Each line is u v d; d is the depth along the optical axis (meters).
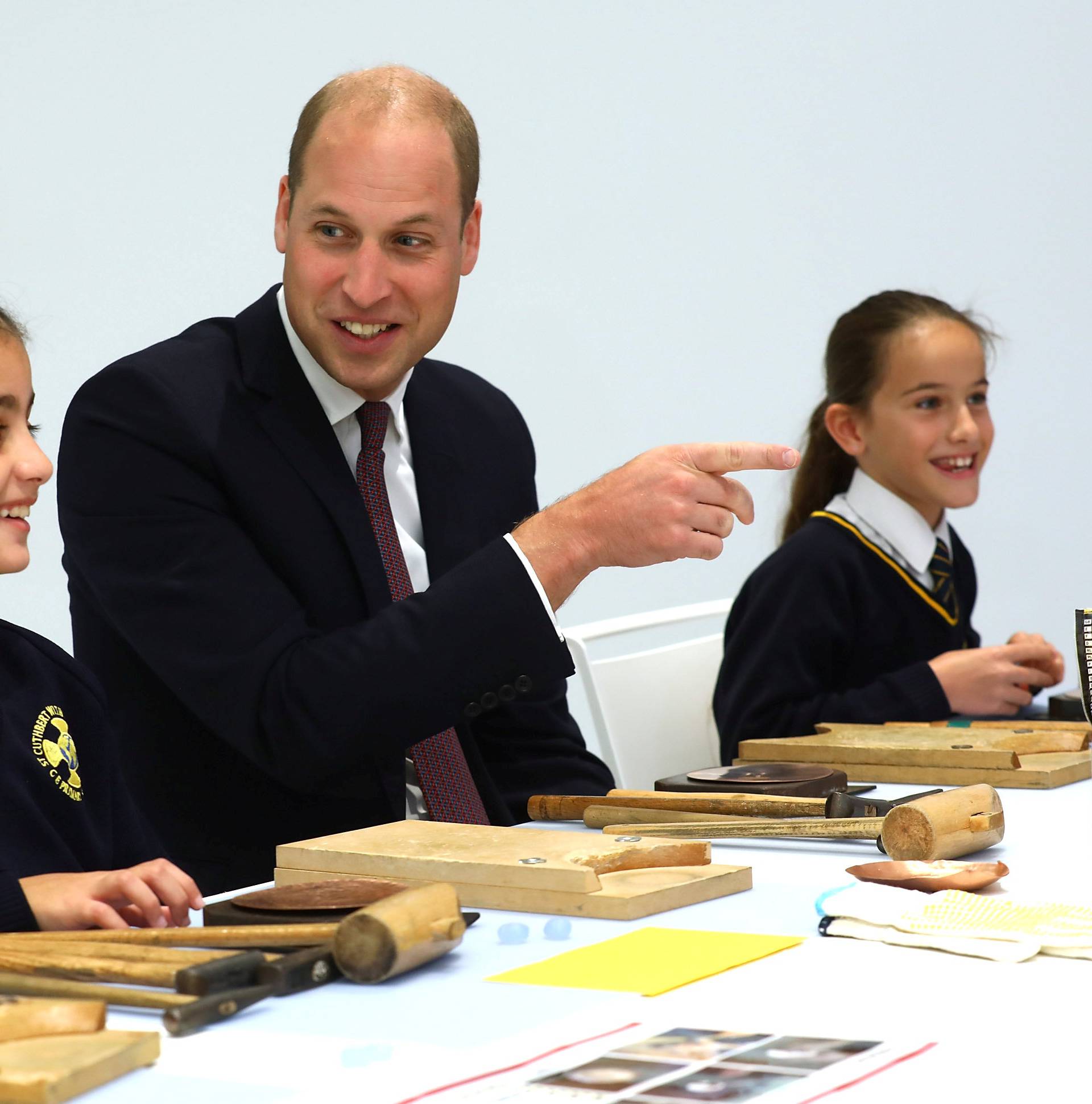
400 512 1.84
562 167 3.67
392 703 1.49
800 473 2.64
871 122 3.74
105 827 1.43
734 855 1.27
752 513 1.51
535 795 1.81
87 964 0.88
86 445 1.69
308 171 1.66
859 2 3.73
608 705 2.23
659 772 2.29
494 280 3.63
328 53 3.47
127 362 1.71
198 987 0.84
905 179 3.76
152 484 1.65
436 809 1.68
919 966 0.92
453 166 1.70
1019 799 1.50
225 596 1.61
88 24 3.31
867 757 1.64
